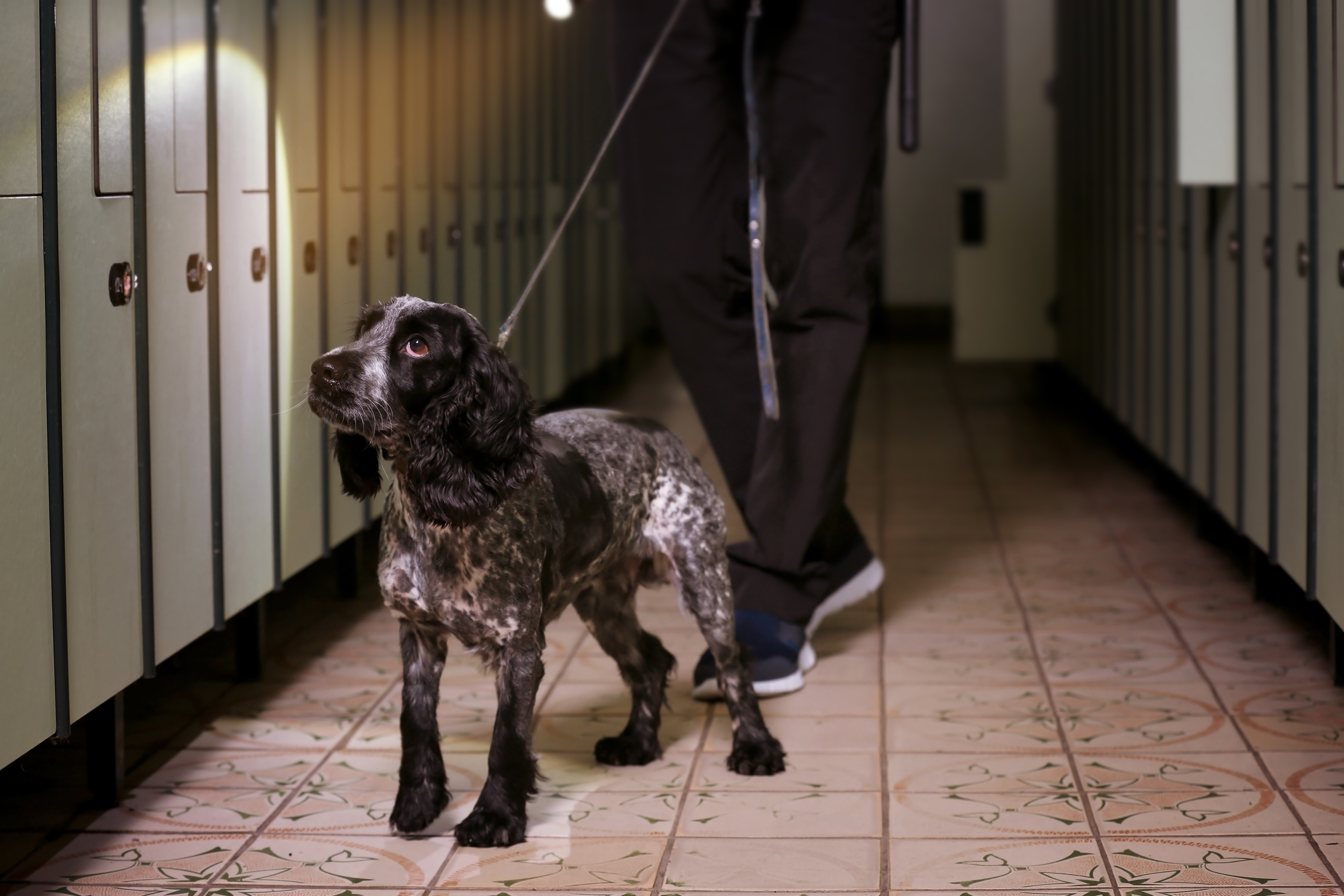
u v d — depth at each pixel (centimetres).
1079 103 743
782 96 313
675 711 311
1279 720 296
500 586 226
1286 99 339
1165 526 496
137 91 256
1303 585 328
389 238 419
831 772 271
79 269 235
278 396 332
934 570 440
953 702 313
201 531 289
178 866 231
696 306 329
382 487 258
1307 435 322
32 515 220
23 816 253
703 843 238
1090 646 355
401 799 242
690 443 659
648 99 324
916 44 327
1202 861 226
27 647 219
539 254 645
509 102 582
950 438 694
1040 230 843
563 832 243
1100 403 689
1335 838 234
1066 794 257
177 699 321
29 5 217
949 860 229
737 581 328
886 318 1100
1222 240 421
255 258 317
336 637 374
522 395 221
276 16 328
